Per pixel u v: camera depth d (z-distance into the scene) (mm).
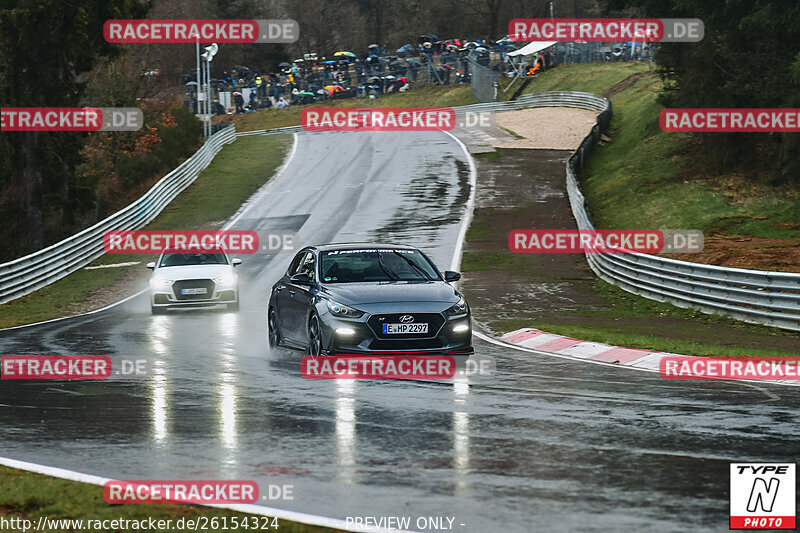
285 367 48750
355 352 44531
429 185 181875
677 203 141375
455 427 32625
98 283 111688
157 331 68875
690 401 37688
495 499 23734
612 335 58219
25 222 168375
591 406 36562
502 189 173875
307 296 48625
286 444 30406
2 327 79438
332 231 142625
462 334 45500
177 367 49906
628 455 28281
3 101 164875
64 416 36344
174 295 81250
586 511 22625
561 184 178125
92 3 161750
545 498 23781
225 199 178625
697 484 24906
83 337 66562
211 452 29531
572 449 29141
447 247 124188
